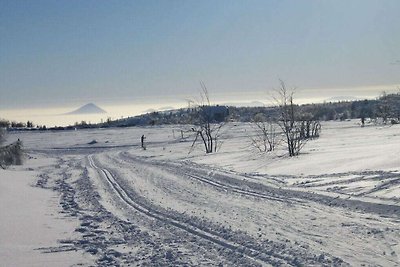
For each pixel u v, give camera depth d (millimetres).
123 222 14234
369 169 18922
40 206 17312
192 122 76750
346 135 53531
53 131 110938
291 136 31719
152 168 31797
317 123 57875
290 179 19734
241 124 89250
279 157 29375
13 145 43594
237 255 9812
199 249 10539
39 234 12516
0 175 27703
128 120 129000
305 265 8727
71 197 20203
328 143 39250
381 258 8812
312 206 14273
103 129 110938
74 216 15477
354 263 8617
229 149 46656
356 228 11164
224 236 11500
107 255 10398
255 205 15398
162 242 11438
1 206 16594
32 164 42062
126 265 9555
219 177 23203
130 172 30000
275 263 9055
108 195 20312
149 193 19922
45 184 25734
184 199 17828
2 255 10352
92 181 26094
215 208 15367
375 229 10898
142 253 10469
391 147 27141
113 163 39688
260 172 23141
